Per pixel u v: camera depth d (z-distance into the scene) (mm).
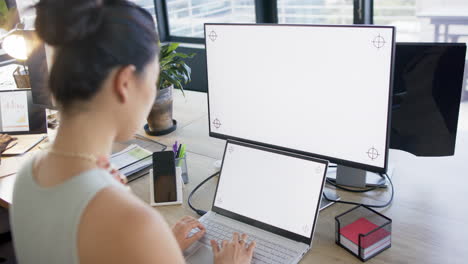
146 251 603
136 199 648
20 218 680
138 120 706
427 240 1152
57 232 621
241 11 3789
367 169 1243
